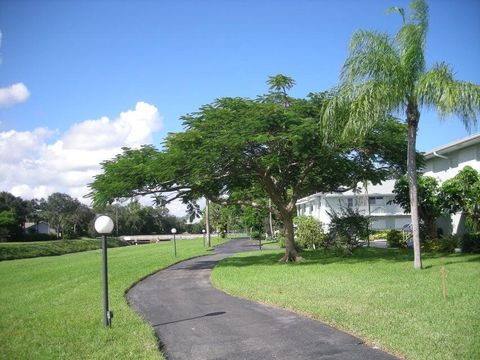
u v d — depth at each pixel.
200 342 8.05
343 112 16.30
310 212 48.56
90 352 7.49
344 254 23.16
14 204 87.31
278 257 25.28
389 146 20.77
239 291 13.17
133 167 20.34
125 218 98.56
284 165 21.81
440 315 8.65
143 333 8.59
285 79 20.12
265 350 7.37
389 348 7.02
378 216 42.62
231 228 84.81
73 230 85.12
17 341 8.41
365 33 15.73
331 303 10.43
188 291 14.32
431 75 14.83
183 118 20.67
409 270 15.55
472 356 6.33
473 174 21.83
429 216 24.41
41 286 17.14
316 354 7.03
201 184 22.27
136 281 17.12
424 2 15.69
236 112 19.97
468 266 15.70
